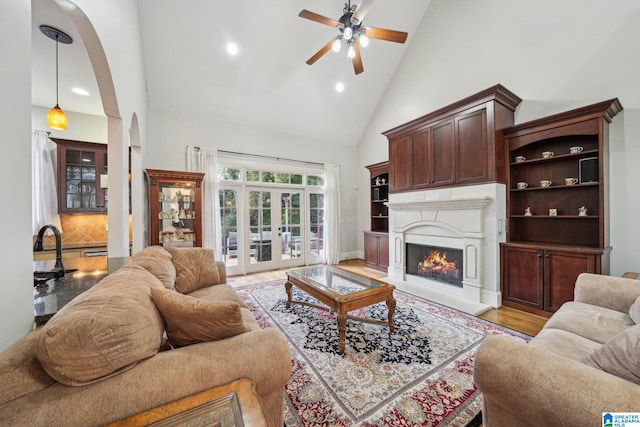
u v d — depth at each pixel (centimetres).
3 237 89
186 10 347
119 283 128
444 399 162
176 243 408
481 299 324
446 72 426
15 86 94
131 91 271
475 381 107
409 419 146
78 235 395
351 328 259
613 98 261
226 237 487
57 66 276
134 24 291
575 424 81
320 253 594
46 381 81
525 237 332
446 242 364
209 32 374
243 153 500
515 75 343
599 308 181
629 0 263
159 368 92
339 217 603
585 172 273
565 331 157
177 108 443
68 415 76
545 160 301
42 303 135
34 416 73
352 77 503
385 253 497
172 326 118
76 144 377
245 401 83
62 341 78
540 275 284
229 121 488
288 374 111
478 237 320
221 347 106
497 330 251
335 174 596
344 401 160
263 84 456
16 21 94
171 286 212
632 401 76
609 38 274
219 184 477
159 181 383
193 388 92
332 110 546
